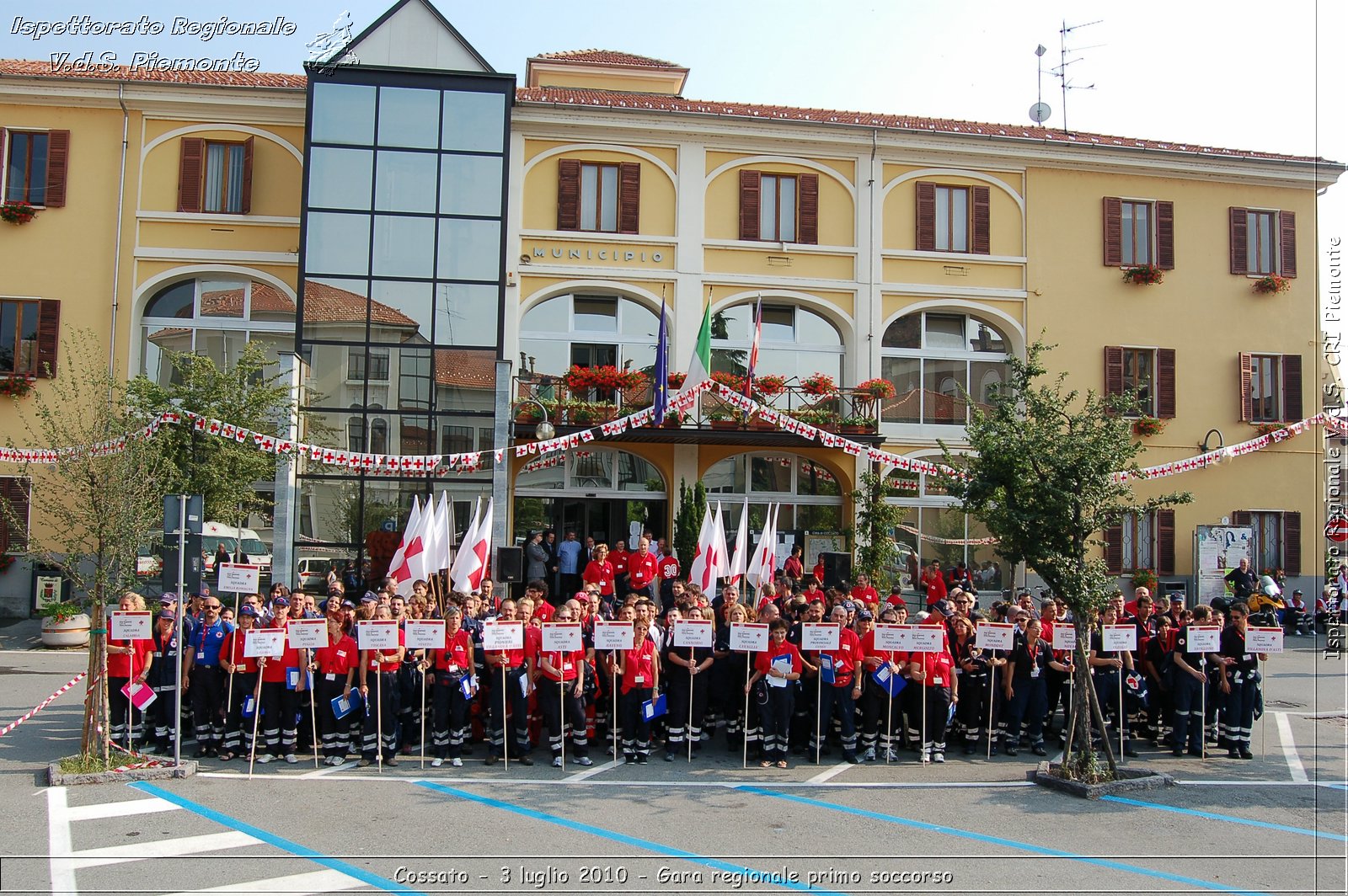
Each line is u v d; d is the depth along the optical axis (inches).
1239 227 974.4
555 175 888.9
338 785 385.4
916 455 912.9
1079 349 940.6
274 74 930.7
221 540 768.9
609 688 457.1
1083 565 418.6
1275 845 328.2
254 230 858.8
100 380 546.3
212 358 860.6
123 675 426.9
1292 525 957.2
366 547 774.5
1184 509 939.3
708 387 766.5
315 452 684.1
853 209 926.4
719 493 887.7
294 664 418.6
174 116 858.8
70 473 407.8
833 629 431.8
